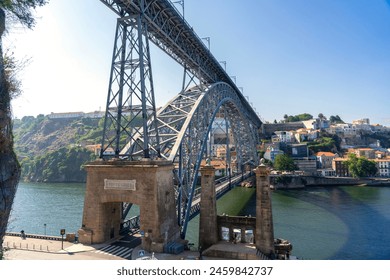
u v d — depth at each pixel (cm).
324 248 4019
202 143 4169
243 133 10025
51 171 16725
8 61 1376
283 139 18188
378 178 12350
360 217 5997
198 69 5059
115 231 3045
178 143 3341
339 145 18050
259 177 2809
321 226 5266
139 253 2511
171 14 3772
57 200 8769
